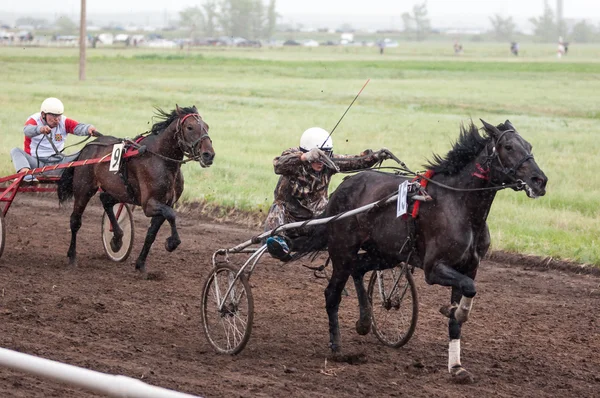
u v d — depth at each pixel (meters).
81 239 17.09
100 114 36.88
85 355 9.67
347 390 8.79
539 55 138.12
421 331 11.33
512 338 11.05
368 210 9.90
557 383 9.23
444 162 9.45
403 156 26.44
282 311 12.17
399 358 10.18
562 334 11.27
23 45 129.62
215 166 24.05
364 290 10.59
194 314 11.91
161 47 143.62
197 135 13.42
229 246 16.44
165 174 13.84
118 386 4.32
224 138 30.62
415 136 31.92
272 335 11.00
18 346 9.82
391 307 10.55
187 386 8.62
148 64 80.94
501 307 12.59
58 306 12.01
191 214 19.23
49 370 4.54
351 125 35.34
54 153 15.52
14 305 11.98
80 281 13.65
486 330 11.41
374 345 10.76
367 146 28.72
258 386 8.76
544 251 15.40
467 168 9.27
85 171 14.75
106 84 55.41
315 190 10.44
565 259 15.07
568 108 45.75
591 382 9.31
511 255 15.46
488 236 9.56
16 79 57.34
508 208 18.89
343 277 10.25
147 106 41.19
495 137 9.01
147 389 4.27
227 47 160.75
